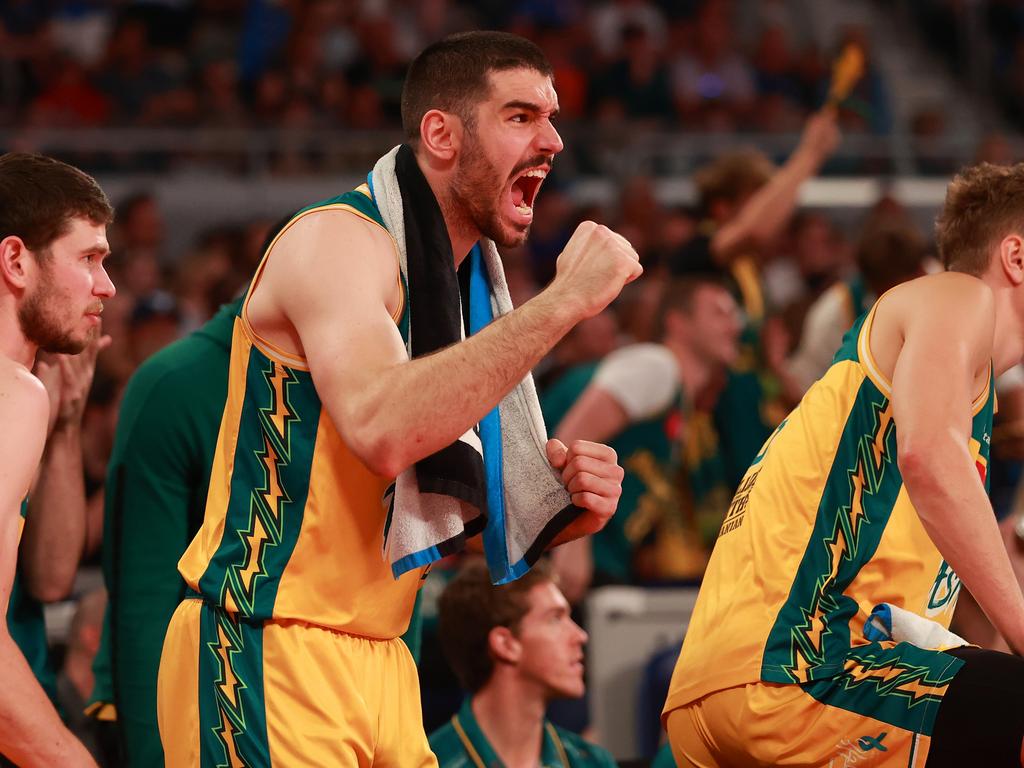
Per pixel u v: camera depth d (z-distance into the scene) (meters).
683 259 12.98
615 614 10.30
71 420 6.79
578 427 10.98
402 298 5.25
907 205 23.95
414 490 5.17
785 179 13.11
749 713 5.49
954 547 5.16
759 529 5.70
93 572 10.05
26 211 5.41
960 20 33.06
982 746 5.09
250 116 23.81
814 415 5.72
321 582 5.25
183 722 5.27
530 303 4.94
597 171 24.25
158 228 20.61
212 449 6.73
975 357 5.38
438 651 9.55
